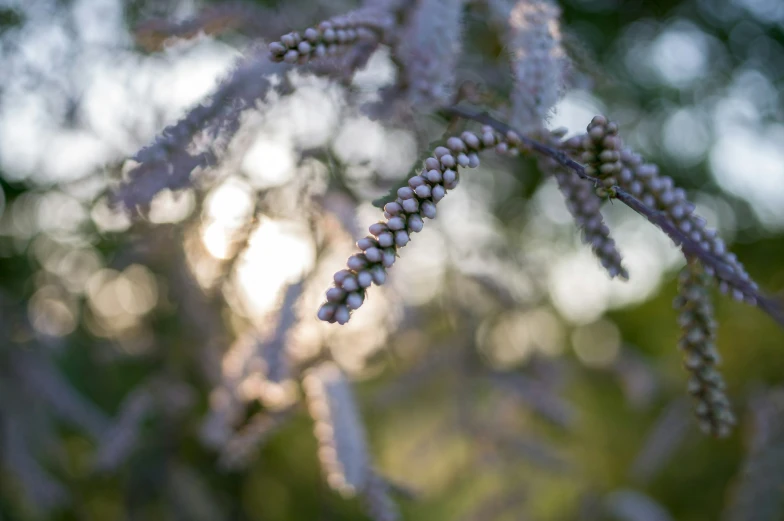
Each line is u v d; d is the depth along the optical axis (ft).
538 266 1.61
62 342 1.66
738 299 0.70
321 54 0.75
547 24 0.80
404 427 1.35
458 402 1.26
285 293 0.94
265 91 0.78
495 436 1.25
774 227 3.01
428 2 0.81
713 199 3.00
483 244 1.36
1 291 1.58
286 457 1.69
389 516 0.89
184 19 0.94
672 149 2.89
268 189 0.98
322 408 0.92
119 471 1.47
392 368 1.40
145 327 1.48
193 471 1.50
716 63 2.76
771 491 1.04
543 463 1.26
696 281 0.72
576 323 2.09
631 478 1.60
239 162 0.92
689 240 0.68
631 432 1.95
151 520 1.46
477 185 1.94
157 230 1.07
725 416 0.72
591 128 0.69
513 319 1.30
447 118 0.88
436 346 1.27
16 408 1.48
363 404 1.26
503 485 1.28
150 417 1.43
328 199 0.97
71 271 1.67
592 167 0.69
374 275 0.61
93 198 1.36
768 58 2.76
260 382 0.97
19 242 1.69
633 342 2.67
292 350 0.95
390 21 0.81
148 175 0.75
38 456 1.52
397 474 1.33
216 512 1.50
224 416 0.98
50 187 1.55
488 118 0.79
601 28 2.39
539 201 2.22
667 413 1.54
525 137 0.69
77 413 1.53
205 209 1.01
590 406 1.95
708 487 1.88
